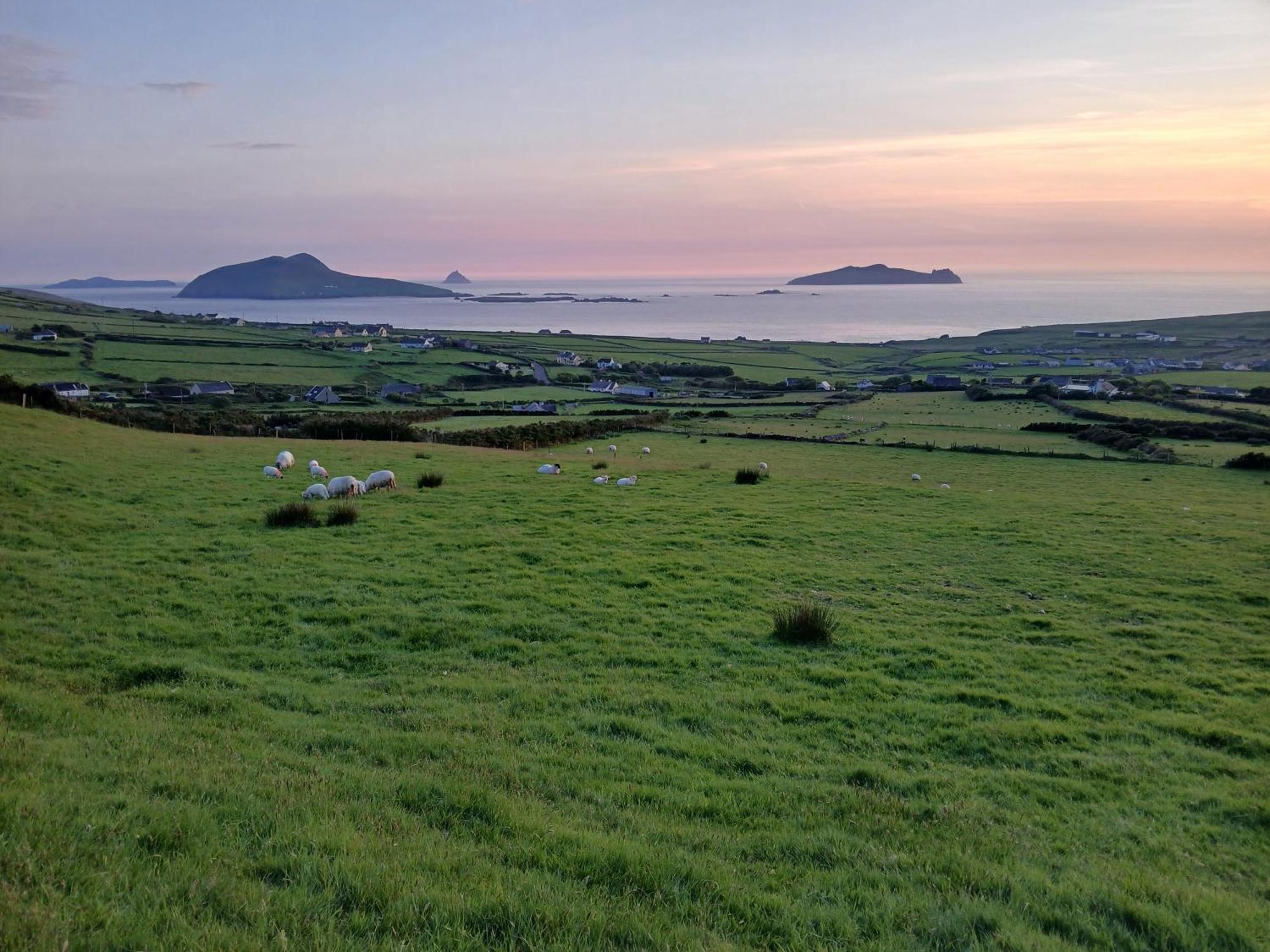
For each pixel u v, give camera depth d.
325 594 16.36
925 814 8.48
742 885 6.33
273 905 5.15
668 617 16.02
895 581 19.62
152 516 22.81
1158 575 20.73
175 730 9.06
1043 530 26.39
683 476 36.75
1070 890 6.73
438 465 38.22
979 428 80.31
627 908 5.70
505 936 5.14
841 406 104.50
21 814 5.77
